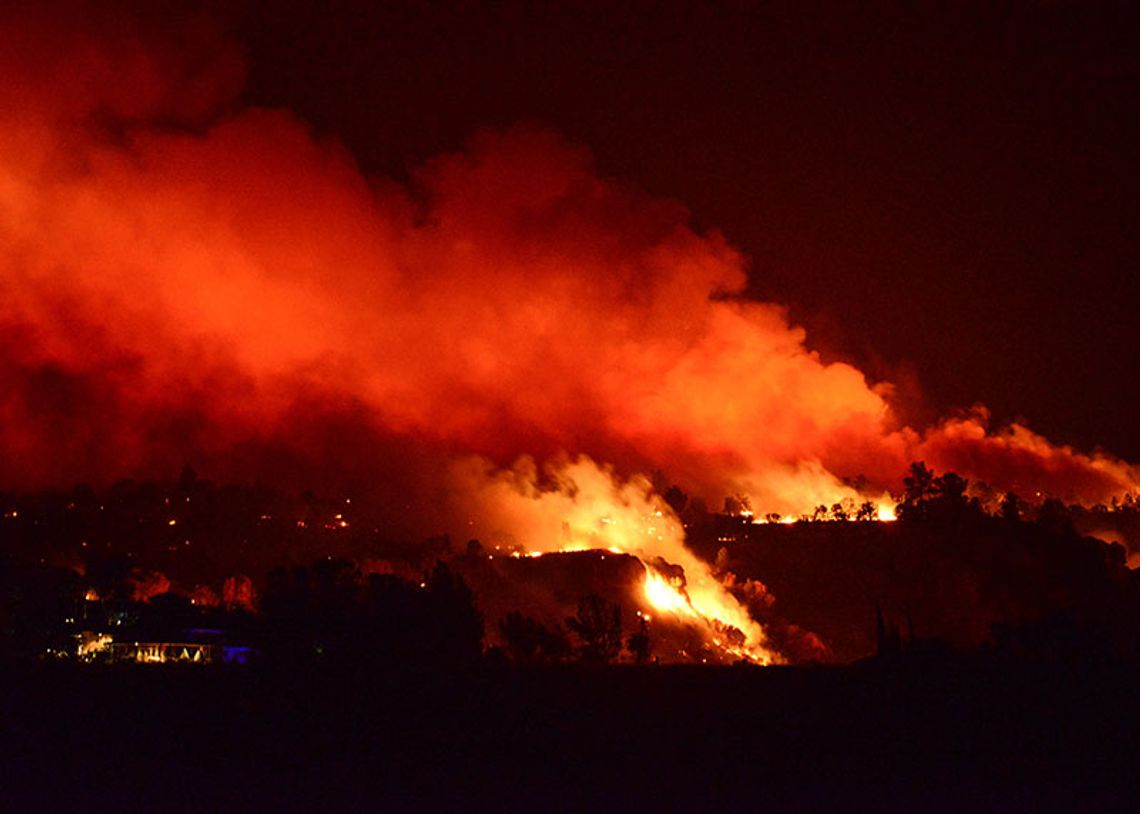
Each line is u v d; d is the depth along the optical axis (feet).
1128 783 102.63
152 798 99.86
